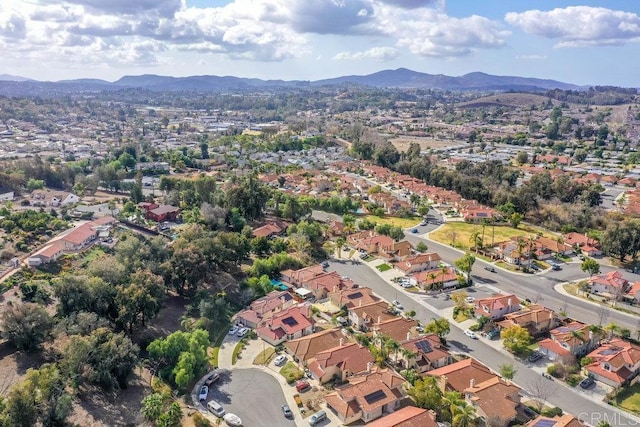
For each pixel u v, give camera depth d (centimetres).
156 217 19238
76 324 10025
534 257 17250
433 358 10600
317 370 10100
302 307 12600
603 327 12231
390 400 9088
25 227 16525
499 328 12144
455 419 8319
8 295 11681
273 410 9169
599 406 9388
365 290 13738
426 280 14588
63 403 7969
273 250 16650
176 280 13075
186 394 9512
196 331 10688
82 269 12912
